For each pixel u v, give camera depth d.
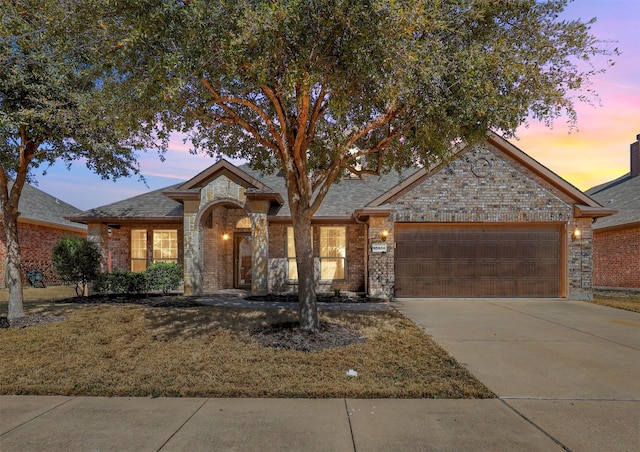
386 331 7.70
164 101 5.91
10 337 7.10
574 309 10.77
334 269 14.80
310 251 7.37
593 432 3.62
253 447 3.32
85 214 14.33
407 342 6.81
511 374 5.25
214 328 7.75
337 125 7.68
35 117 7.34
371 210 12.58
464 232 13.10
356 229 14.77
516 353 6.29
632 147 21.47
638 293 15.09
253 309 10.04
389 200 12.83
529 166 12.61
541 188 12.69
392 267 12.74
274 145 7.85
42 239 19.44
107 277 12.71
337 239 14.91
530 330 8.02
